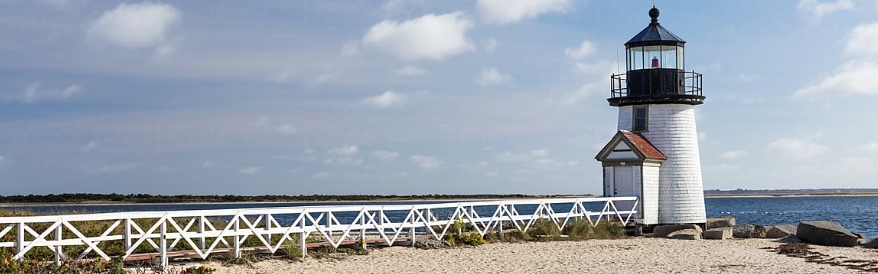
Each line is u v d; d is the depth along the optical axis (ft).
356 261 69.15
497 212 88.58
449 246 80.79
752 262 72.02
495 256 74.02
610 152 102.47
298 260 68.49
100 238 60.23
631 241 90.68
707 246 86.28
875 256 77.87
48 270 52.75
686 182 102.89
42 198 352.49
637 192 100.17
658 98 102.32
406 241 81.05
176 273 56.44
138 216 61.57
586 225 94.43
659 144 103.30
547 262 70.49
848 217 240.94
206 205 398.62
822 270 66.95
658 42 103.04
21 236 56.49
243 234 67.26
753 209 351.25
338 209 73.92
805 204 450.71
